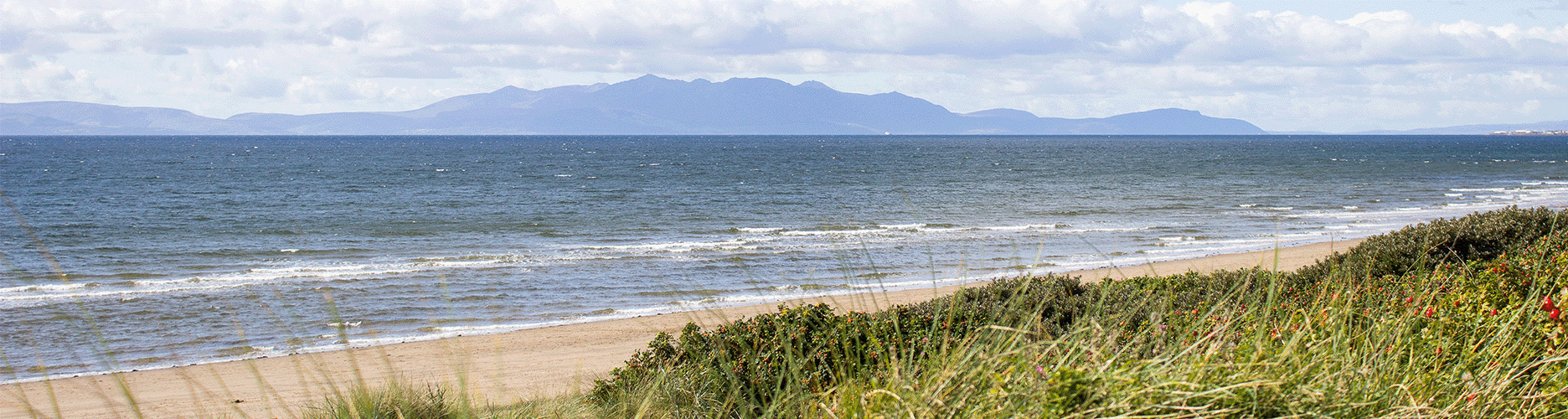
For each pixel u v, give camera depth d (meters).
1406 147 166.25
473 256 22.41
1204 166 83.25
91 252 24.19
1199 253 21.61
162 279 18.88
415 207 39.47
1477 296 4.02
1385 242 9.33
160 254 23.72
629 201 42.34
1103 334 2.91
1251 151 142.38
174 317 14.75
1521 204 37.62
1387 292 4.05
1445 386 2.97
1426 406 2.71
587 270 19.86
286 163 93.12
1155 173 70.50
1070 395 2.53
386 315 14.95
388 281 18.47
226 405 9.08
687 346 5.28
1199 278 7.02
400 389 4.54
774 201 41.81
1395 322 3.31
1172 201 40.88
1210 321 3.21
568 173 70.69
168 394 10.03
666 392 4.52
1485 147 172.75
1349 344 3.05
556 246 24.80
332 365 11.12
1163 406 2.50
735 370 4.27
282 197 46.03
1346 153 131.38
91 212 37.56
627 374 6.08
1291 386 2.67
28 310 15.16
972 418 2.60
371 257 22.64
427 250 24.31
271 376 10.74
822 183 57.44
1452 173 68.56
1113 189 50.75
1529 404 2.98
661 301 15.98
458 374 4.39
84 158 106.75
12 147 160.38
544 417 4.94
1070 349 2.81
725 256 21.75
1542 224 9.52
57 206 40.59
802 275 18.03
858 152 138.50
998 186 53.31
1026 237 25.50
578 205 39.97
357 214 36.25
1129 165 85.75
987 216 33.03
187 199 45.12
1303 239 25.02
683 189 50.91
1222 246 23.41
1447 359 3.22
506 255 22.61
